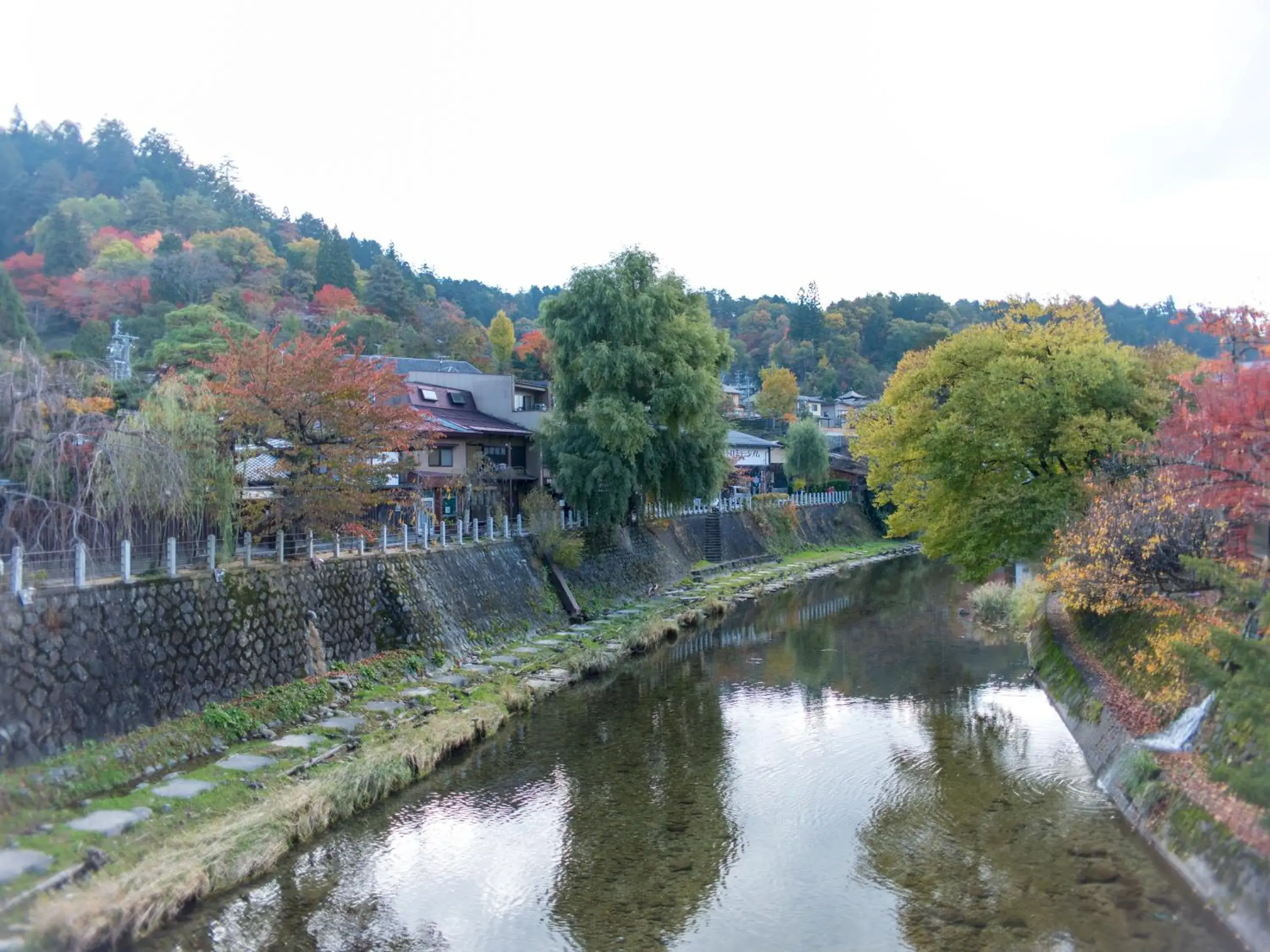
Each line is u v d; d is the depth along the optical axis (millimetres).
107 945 11430
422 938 12531
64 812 13836
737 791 18406
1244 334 14195
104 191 98562
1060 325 29312
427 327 88875
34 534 16453
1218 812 13773
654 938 12594
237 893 13516
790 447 71500
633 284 38438
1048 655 27016
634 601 40906
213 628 19000
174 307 63594
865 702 25375
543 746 21312
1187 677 17359
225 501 20500
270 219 118125
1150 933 12219
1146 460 23000
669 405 36969
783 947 12266
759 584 49750
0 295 49438
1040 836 15648
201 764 16750
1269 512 13719
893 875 14461
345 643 23438
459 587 29797
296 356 22406
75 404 17547
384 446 23688
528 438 42500
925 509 33156
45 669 15008
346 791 16641
